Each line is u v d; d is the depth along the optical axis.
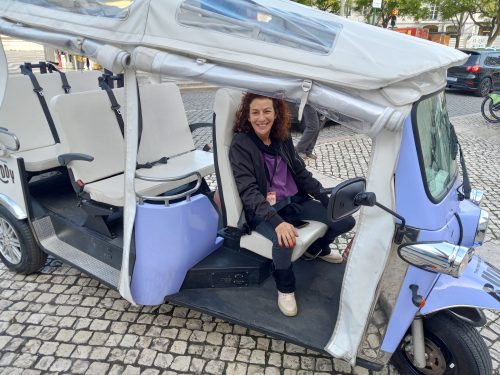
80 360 2.36
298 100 1.71
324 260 2.73
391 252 1.80
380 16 24.03
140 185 2.81
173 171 3.12
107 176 2.99
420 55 1.62
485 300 1.81
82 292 2.96
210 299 2.37
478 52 12.45
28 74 3.48
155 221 2.19
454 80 12.89
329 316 2.24
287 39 1.72
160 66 1.86
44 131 3.52
